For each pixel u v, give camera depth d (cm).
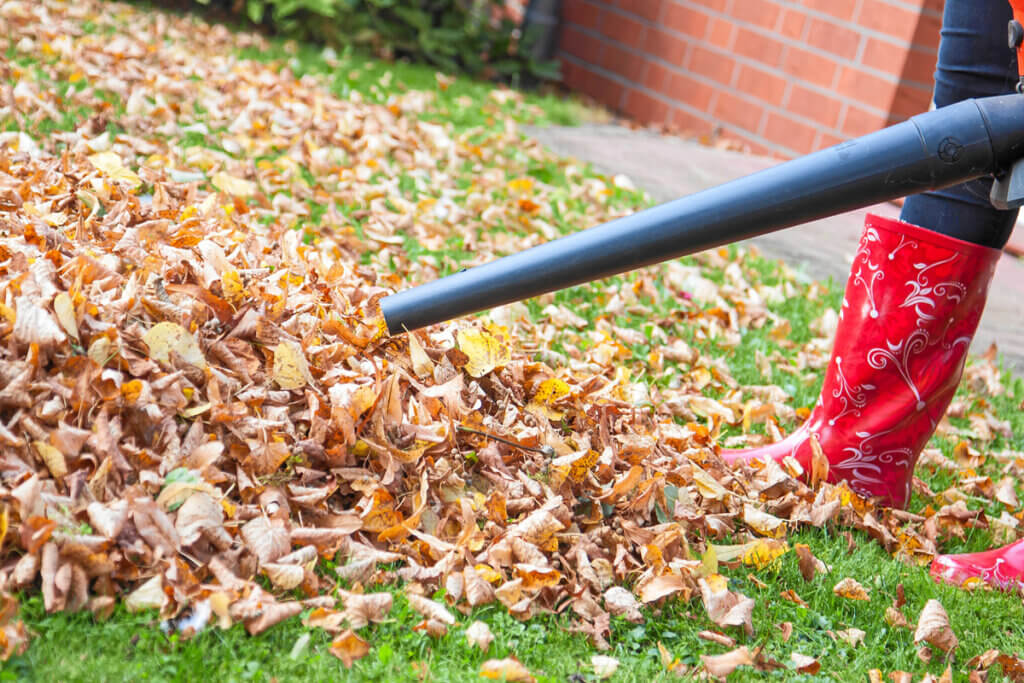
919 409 237
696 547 206
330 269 253
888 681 177
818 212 186
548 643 168
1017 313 407
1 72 377
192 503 160
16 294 179
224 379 184
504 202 401
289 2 615
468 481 197
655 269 374
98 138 328
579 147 534
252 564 161
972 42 212
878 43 542
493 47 707
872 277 234
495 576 175
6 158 282
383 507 180
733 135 621
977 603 208
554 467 200
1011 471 279
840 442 243
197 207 276
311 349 203
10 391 162
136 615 147
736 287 377
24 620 142
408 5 669
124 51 458
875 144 182
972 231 226
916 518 241
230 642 146
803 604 195
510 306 288
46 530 146
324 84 521
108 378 167
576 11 728
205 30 579
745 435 270
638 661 167
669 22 657
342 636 150
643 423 241
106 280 193
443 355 222
